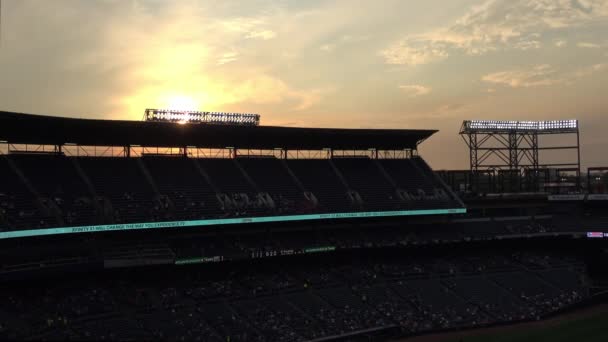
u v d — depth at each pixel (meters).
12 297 57.09
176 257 70.06
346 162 98.19
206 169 84.12
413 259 90.75
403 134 93.19
